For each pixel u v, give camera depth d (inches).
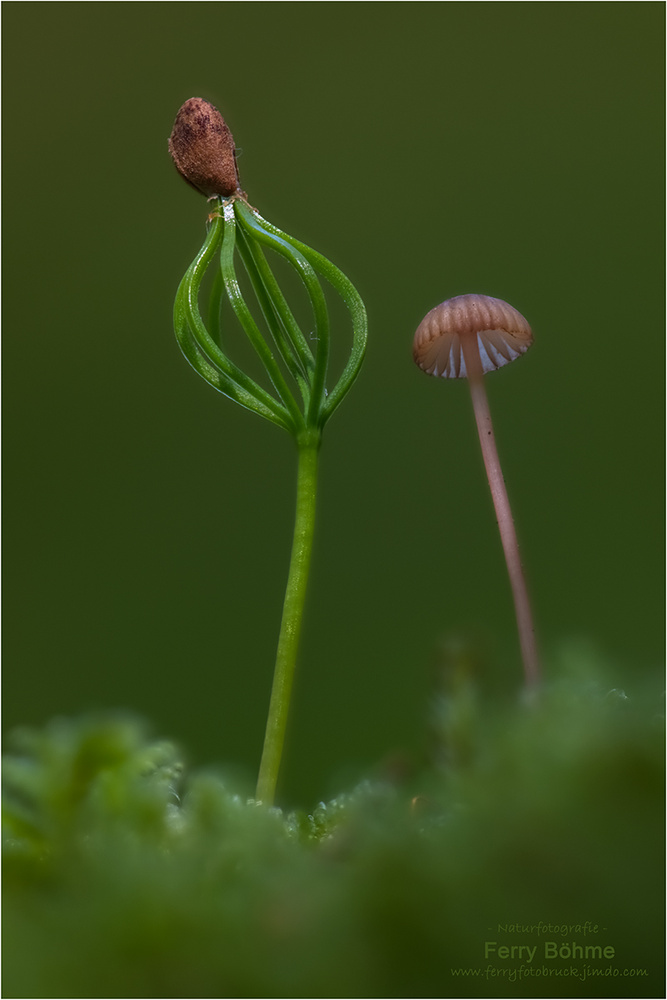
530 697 7.2
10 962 6.1
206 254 8.1
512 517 7.9
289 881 6.8
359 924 6.3
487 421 8.1
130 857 7.0
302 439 8.0
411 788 7.2
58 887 7.0
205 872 6.9
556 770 6.8
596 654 7.3
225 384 8.1
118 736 7.2
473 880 6.4
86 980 6.1
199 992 6.0
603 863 6.4
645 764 6.6
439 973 6.2
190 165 8.1
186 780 7.4
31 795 7.2
